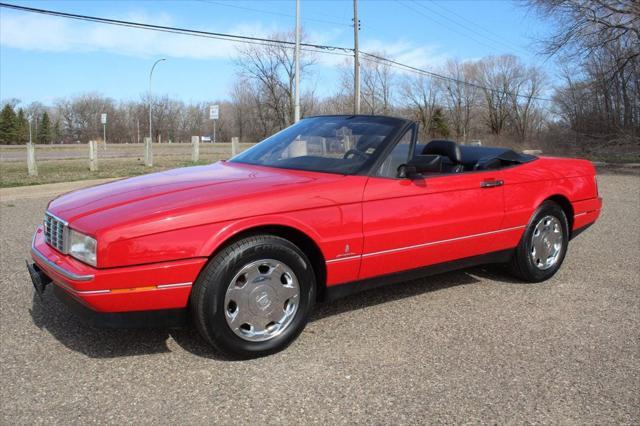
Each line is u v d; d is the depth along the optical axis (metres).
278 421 2.62
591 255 6.01
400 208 3.75
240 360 3.25
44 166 18.25
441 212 3.98
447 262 4.19
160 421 2.60
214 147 43.84
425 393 2.90
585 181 5.20
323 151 4.04
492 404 2.79
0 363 3.18
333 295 3.63
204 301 3.04
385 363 3.25
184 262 2.97
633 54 21.83
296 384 2.97
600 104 25.94
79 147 44.41
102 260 2.85
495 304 4.33
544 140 32.94
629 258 5.88
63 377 3.03
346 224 3.50
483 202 4.26
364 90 50.44
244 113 66.50
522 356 3.37
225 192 3.25
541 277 4.89
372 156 3.78
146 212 2.98
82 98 92.62
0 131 76.25
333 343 3.53
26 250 5.96
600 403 2.82
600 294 4.62
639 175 18.05
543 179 4.76
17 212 8.66
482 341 3.59
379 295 4.52
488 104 75.19
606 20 21.00
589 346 3.53
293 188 3.36
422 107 67.56
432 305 4.29
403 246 3.80
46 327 3.73
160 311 3.04
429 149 4.63
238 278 3.17
